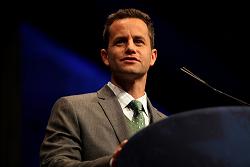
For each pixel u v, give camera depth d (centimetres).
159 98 959
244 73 945
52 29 897
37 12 884
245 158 246
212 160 246
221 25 945
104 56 473
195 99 944
